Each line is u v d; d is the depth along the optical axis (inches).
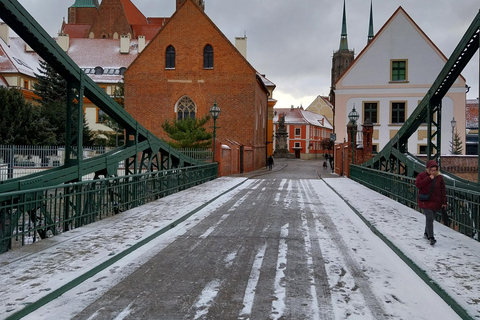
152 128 1577.3
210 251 318.7
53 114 1571.1
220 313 197.3
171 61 1576.0
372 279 250.1
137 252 312.8
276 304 208.8
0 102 1347.2
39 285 223.1
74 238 338.6
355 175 1031.0
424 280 247.1
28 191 310.8
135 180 543.5
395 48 1572.3
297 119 3540.8
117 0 2918.3
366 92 1588.3
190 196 654.5
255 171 1572.3
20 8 329.1
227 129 1556.3
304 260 292.8
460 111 1531.7
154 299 215.5
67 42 2519.7
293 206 575.8
